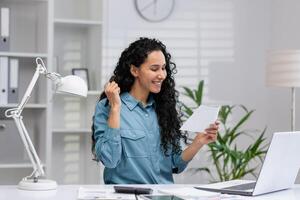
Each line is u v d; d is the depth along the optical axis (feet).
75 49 13.16
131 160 8.27
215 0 14.55
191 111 12.60
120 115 8.38
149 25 13.94
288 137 6.84
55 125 13.08
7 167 11.59
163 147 8.54
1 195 6.65
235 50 14.70
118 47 13.66
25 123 12.68
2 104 11.53
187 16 14.29
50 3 11.75
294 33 13.98
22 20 12.68
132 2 13.79
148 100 8.70
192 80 14.37
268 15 14.90
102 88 12.20
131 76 8.55
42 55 11.80
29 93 7.39
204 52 14.46
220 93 14.60
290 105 14.15
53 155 13.08
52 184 7.16
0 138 11.73
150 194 6.65
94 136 8.37
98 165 12.52
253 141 14.80
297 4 13.85
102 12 12.21
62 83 7.33
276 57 12.19
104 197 6.41
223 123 13.29
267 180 6.87
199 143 8.43
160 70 8.31
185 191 6.72
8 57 11.90
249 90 14.80
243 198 6.66
